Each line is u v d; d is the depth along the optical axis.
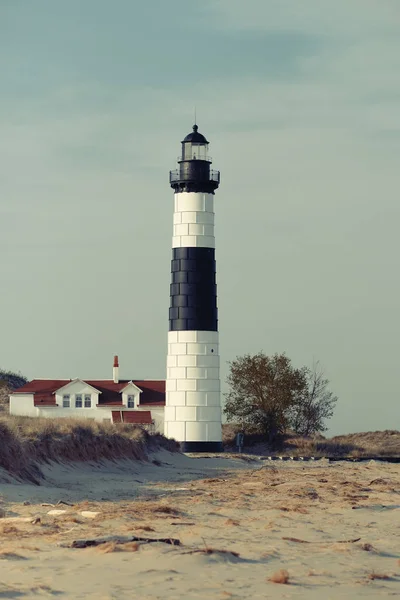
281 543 34.53
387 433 150.38
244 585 25.58
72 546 31.89
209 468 97.25
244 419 143.25
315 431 146.62
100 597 23.77
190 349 123.81
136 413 142.75
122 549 30.69
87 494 58.47
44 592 24.28
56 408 142.88
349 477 80.38
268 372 142.75
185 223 124.94
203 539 34.59
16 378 174.38
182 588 24.97
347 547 33.06
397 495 57.88
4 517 42.84
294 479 76.94
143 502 53.03
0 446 62.50
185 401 123.62
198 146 126.31
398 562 30.25
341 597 24.59
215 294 125.75
